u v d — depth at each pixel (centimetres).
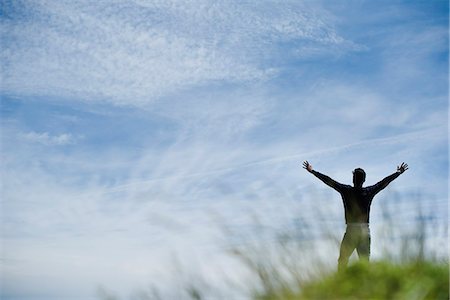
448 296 447
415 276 479
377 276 493
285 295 489
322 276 520
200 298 480
